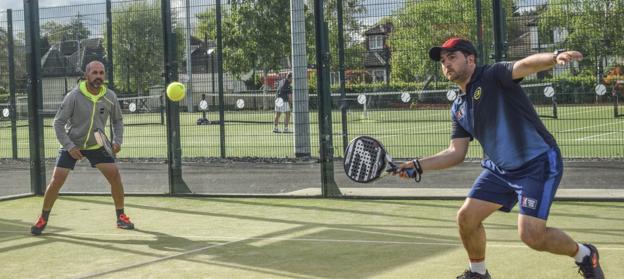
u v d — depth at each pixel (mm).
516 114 7430
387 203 15367
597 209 13805
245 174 21062
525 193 7398
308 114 22734
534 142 7410
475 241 7934
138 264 10094
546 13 18984
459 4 18359
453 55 7617
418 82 19922
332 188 16297
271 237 11914
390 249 10703
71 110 12570
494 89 7457
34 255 10930
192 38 25750
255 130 30234
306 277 9094
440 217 13461
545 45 19047
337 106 22016
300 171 21344
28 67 18188
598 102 20203
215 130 29359
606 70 19250
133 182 20344
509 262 9602
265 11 27531
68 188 19250
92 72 12602
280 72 27578
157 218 14242
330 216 13906
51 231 12992
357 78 20719
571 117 21016
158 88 25844
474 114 7641
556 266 9312
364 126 27078
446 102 22641
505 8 18484
